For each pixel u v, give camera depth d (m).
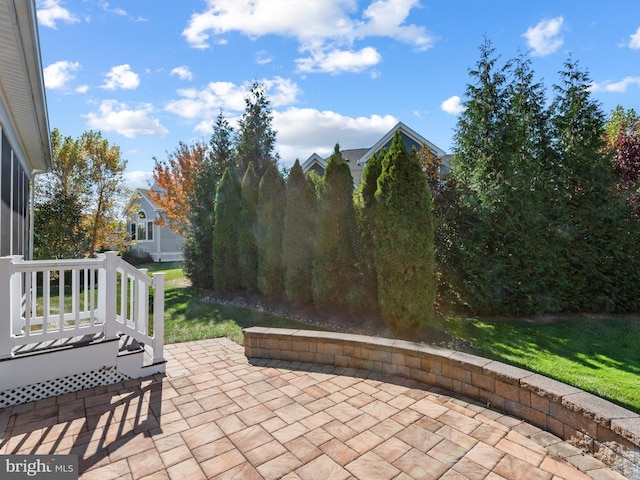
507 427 2.53
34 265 3.03
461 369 3.06
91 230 12.52
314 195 6.76
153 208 19.52
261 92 11.32
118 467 2.09
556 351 4.64
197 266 9.98
